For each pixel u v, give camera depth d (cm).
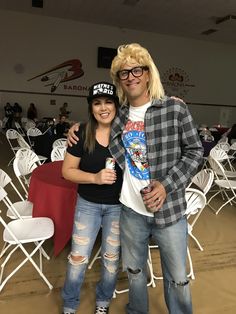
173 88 1309
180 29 1162
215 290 232
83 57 1197
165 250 150
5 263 238
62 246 243
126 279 238
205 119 1384
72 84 1208
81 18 1116
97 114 154
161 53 1269
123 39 1216
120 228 165
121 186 164
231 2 841
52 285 228
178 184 141
